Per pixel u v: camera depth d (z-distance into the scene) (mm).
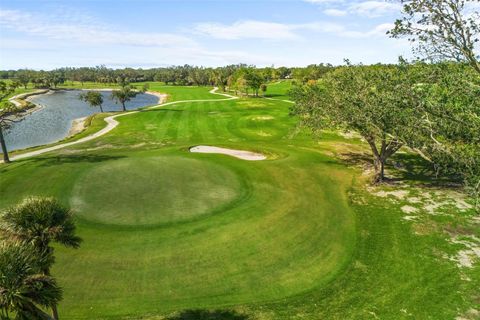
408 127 18500
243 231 25422
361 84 32375
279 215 28016
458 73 14836
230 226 26047
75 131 75125
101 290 19156
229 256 22516
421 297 18672
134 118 78125
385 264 21828
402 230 26000
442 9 12992
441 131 15836
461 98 14578
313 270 21359
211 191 32344
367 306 18125
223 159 41781
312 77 127500
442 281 19938
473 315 17234
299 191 33094
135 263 21547
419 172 39375
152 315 17453
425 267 21344
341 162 42875
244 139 57344
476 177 14625
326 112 34969
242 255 22656
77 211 27578
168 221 26641
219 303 18406
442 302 18219
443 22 13070
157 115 81000
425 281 20000
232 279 20391
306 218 27812
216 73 195125
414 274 20672
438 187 34344
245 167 38906
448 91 15016
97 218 26734
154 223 26312
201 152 46500
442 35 13359
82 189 31625
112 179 34125
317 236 25219
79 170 36719
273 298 18891
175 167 37969
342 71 35875
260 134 60500
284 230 25828
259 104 95688
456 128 15242
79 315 17391
